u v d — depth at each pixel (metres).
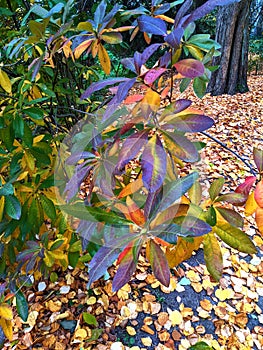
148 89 0.39
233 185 1.61
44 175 0.77
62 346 0.90
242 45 3.24
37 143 0.73
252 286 1.10
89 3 1.07
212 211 0.41
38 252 0.71
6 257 0.82
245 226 1.35
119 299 1.03
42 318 0.97
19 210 0.61
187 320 0.98
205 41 0.55
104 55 0.55
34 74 0.55
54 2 0.75
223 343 0.92
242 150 2.02
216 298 1.05
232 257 1.21
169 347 0.90
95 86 0.41
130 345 0.91
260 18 5.81
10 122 0.69
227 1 0.37
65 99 1.05
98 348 0.89
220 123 2.45
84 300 1.02
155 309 1.00
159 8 0.57
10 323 0.66
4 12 0.79
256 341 0.92
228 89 3.36
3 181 0.72
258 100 3.08
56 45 0.58
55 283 1.08
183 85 0.55
